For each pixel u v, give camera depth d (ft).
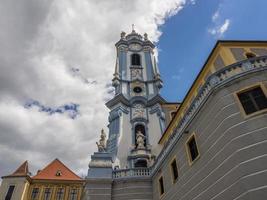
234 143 47.88
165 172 77.05
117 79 136.77
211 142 54.60
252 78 53.26
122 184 87.51
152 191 85.92
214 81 57.16
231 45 69.15
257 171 42.83
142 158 103.50
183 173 64.85
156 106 125.39
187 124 65.67
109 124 122.11
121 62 148.36
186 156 64.80
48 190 147.74
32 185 147.84
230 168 47.24
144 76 143.13
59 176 156.46
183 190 63.26
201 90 61.67
